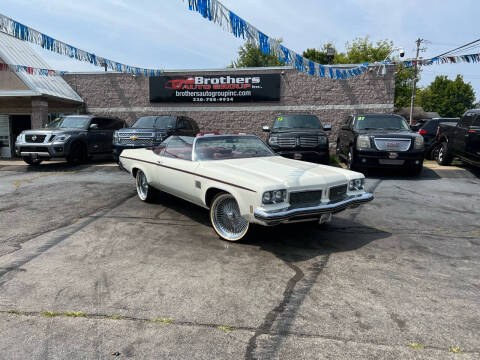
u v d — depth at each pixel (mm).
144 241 4656
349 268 3842
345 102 15555
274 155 5871
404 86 43250
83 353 2453
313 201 4332
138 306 3051
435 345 2541
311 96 15758
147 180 6375
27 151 11273
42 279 3547
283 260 4047
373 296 3236
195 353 2453
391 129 10078
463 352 2469
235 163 5098
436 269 3836
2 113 15438
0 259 4039
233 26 4781
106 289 3346
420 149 9117
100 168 11297
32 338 2611
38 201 6875
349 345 2541
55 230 5098
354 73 8820
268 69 15859
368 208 6453
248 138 6094
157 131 10750
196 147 5426
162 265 3893
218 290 3338
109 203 6719
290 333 2680
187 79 16453
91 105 17266
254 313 2951
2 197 7223
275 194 4000
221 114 16469
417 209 6398
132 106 17016
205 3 4285
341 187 4637
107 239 4723
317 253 4270
